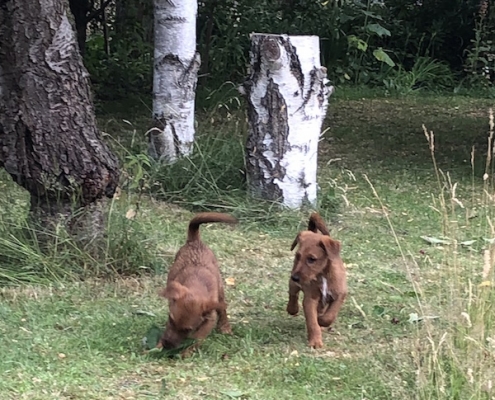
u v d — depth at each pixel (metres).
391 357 3.29
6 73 3.80
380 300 3.80
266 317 3.63
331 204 4.90
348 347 3.39
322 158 6.13
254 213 4.71
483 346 3.06
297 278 3.34
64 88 3.81
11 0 3.77
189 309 3.17
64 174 3.83
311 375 3.16
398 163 6.07
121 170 4.40
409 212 4.98
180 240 4.38
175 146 5.35
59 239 3.88
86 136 3.86
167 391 3.04
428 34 10.32
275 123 4.72
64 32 3.81
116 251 3.95
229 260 4.20
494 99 9.38
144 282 3.87
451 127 7.42
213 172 5.07
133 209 4.27
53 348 3.26
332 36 9.63
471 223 4.77
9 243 3.86
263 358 3.27
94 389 3.03
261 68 4.70
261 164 4.78
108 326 3.45
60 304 3.61
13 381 3.05
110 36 8.52
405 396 3.04
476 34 9.88
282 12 9.41
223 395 3.03
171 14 5.25
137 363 3.20
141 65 8.30
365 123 7.48
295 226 4.64
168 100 5.33
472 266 4.04
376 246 4.45
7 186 4.91
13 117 3.81
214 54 8.41
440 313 3.39
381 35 9.13
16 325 3.43
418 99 9.16
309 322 3.38
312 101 4.73
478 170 5.92
